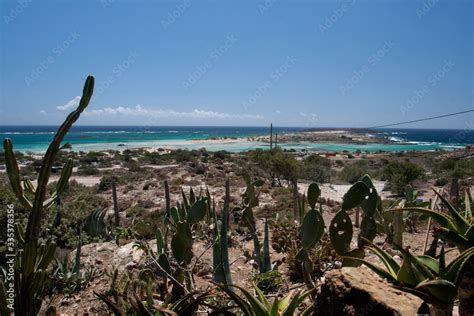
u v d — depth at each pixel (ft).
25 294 8.64
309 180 90.53
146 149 207.72
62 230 27.81
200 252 20.54
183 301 9.07
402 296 6.95
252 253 20.79
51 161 8.25
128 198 66.08
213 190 68.90
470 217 8.34
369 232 10.34
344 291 7.08
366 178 10.57
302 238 11.03
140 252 19.62
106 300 9.53
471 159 90.38
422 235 24.49
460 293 6.77
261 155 91.91
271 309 7.54
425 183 76.59
